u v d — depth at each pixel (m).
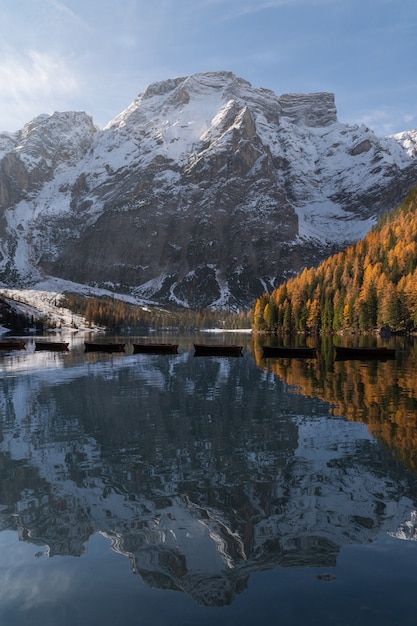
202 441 26.50
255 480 20.09
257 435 27.56
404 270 160.00
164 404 38.12
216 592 11.73
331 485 19.30
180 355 92.69
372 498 17.88
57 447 25.59
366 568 12.85
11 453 24.48
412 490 18.62
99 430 29.33
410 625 10.39
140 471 21.53
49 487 19.56
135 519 16.38
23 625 10.55
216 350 95.69
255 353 97.56
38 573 12.84
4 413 34.81
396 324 141.88
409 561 13.20
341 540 14.55
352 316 160.62
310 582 12.20
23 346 117.06
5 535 15.24
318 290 185.38
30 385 49.53
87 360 81.56
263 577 12.52
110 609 11.12
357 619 10.64
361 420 30.72
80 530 15.54
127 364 73.38
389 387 45.09
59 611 11.03
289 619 10.68
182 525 15.87
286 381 51.16
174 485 19.69
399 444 24.89
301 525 15.67
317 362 73.19
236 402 38.53
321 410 34.41
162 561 13.48
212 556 13.67
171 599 11.56
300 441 25.97
